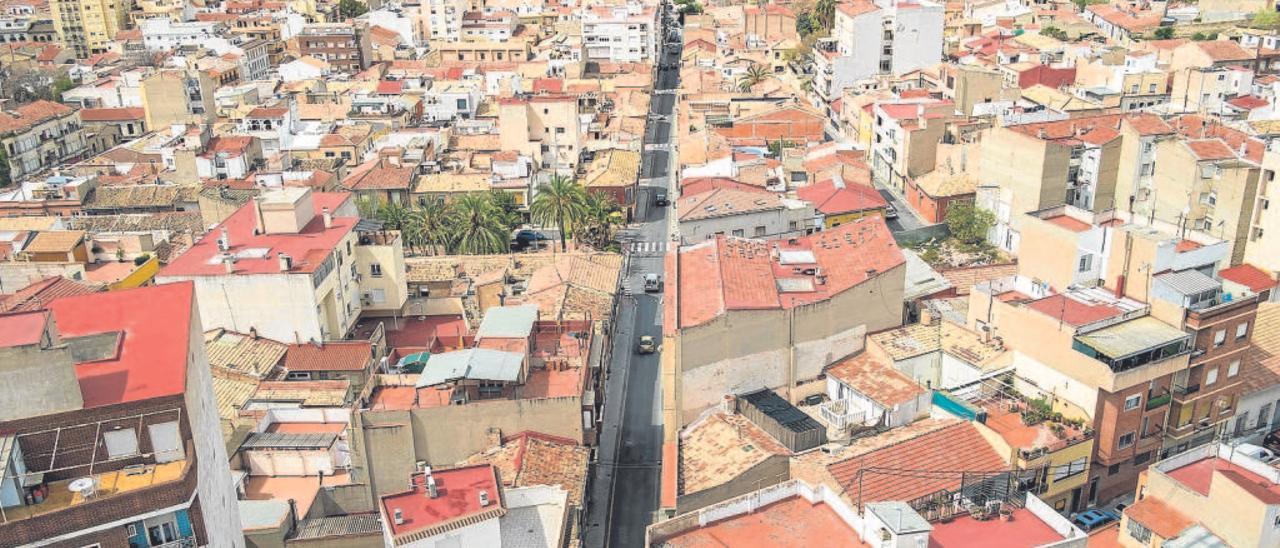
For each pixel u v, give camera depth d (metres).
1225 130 141.50
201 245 106.19
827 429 80.88
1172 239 87.19
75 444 49.91
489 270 124.75
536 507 74.62
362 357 97.31
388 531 64.38
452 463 85.44
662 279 143.00
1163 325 82.88
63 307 58.22
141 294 59.88
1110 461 81.00
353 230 109.56
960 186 154.88
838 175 152.12
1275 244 115.12
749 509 66.00
